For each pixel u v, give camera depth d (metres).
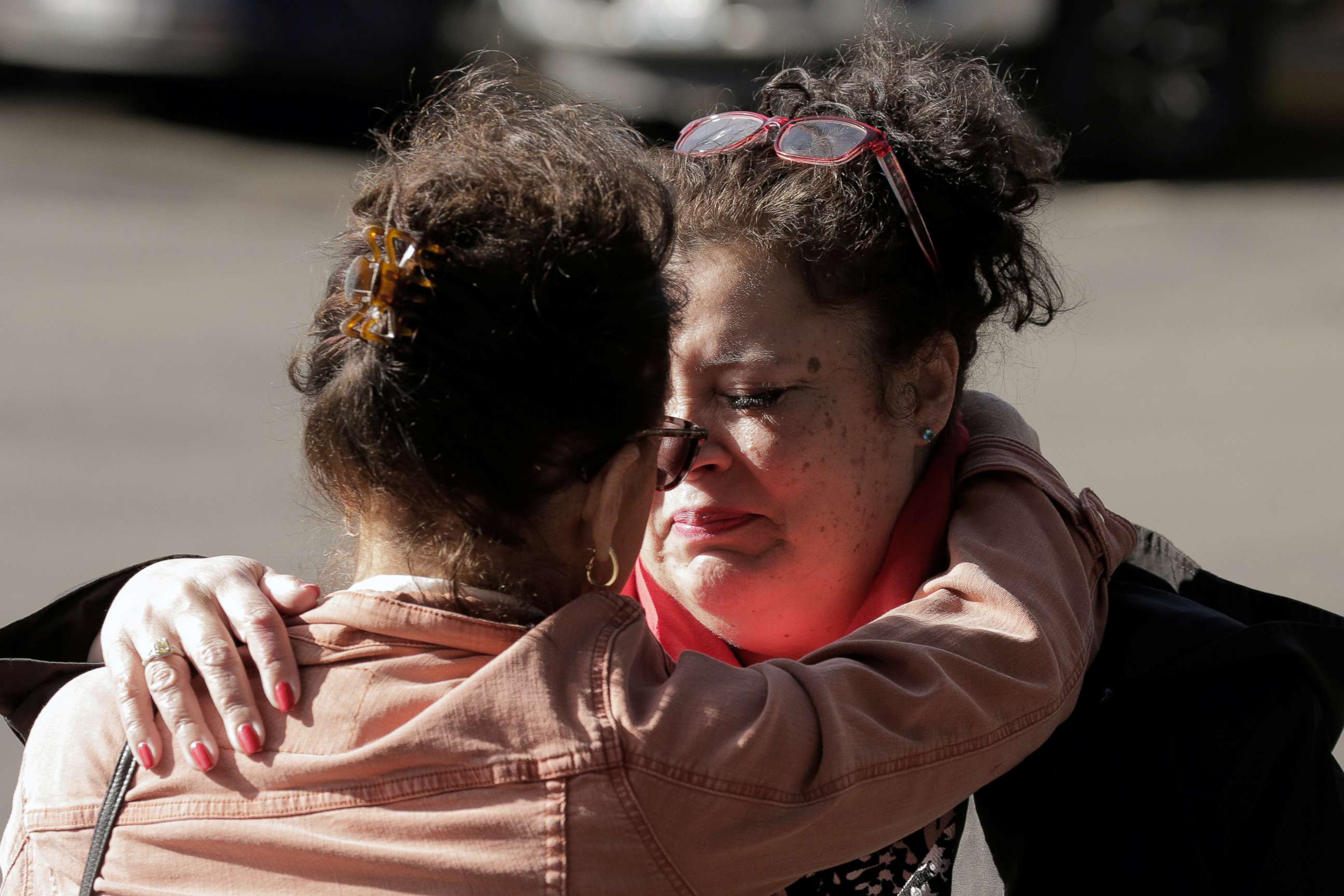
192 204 10.55
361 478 1.72
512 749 1.63
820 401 2.12
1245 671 2.01
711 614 2.19
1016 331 2.40
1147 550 2.43
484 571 1.75
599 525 1.74
